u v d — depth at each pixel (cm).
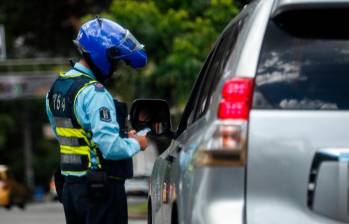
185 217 855
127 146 1161
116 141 1148
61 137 1198
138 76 4250
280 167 808
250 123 816
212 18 3981
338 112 813
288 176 806
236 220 799
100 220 1177
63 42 6788
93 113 1154
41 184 12375
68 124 1182
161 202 1126
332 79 830
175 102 4259
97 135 1148
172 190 984
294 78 831
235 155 809
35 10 6612
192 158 866
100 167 1173
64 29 6675
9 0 6650
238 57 850
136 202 6556
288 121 813
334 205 801
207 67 1109
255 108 820
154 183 1264
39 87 9062
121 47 1188
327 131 809
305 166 806
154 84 4256
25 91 9069
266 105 821
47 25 6650
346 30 852
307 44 848
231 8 3928
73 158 1184
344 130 809
